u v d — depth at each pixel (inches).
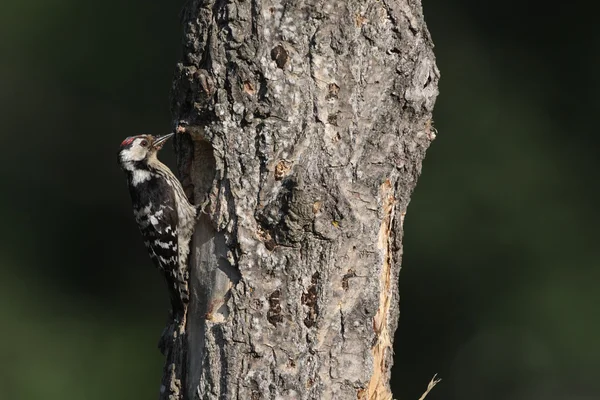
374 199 371.9
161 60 898.1
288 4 361.7
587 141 877.2
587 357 844.0
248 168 366.6
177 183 458.6
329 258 366.0
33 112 913.5
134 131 900.6
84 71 907.4
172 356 391.9
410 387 861.2
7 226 904.3
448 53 893.8
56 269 904.9
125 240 908.0
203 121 374.6
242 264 366.0
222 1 369.1
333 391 370.6
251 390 366.6
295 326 366.0
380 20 370.0
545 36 899.4
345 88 366.0
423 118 387.5
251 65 364.2
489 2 904.3
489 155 872.9
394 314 402.3
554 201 861.2
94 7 911.7
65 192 912.3
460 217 860.0
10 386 864.9
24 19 913.5
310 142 364.2
